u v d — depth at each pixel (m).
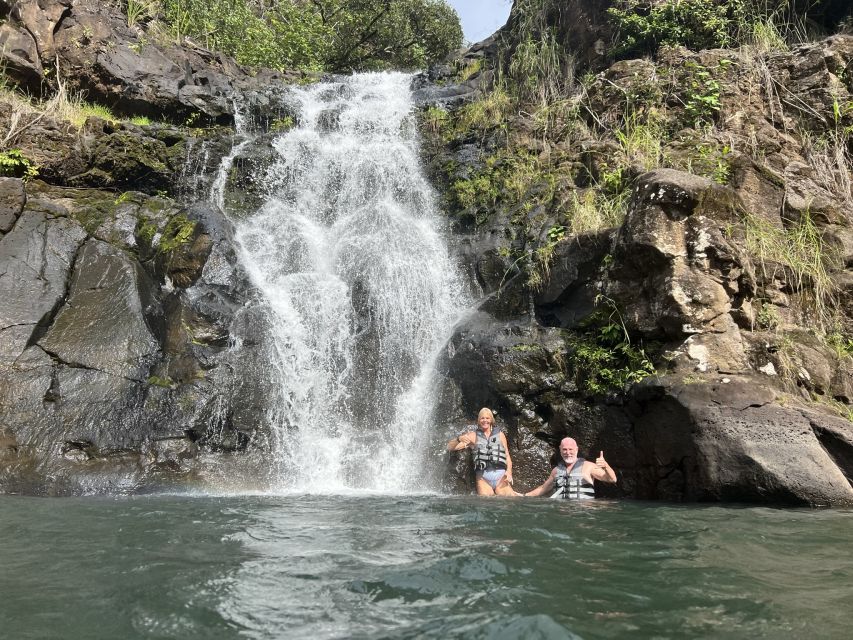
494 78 13.00
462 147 11.04
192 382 7.50
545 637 2.57
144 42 12.05
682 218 6.94
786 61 10.00
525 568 3.52
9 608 2.96
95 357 7.39
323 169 11.21
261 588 3.20
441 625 2.72
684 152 8.88
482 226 9.59
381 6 21.75
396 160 11.12
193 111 11.78
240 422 7.49
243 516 5.07
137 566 3.58
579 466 6.60
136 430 7.02
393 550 3.90
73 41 11.36
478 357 7.77
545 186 9.48
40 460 6.59
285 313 8.55
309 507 5.56
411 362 8.51
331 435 7.86
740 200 7.46
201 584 3.26
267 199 10.80
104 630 2.72
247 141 11.34
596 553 3.85
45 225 8.35
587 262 7.78
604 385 7.03
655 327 6.86
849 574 3.44
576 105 10.65
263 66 15.53
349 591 3.15
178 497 6.22
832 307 7.55
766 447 5.76
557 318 7.98
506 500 6.20
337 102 13.07
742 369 6.47
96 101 11.42
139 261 8.81
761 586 3.24
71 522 4.81
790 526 4.67
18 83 10.90
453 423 7.64
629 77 10.51
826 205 8.18
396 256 9.39
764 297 7.23
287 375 8.02
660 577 3.38
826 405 6.56
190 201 10.47
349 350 8.54
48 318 7.59
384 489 7.19
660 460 6.37
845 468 5.73
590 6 12.45
